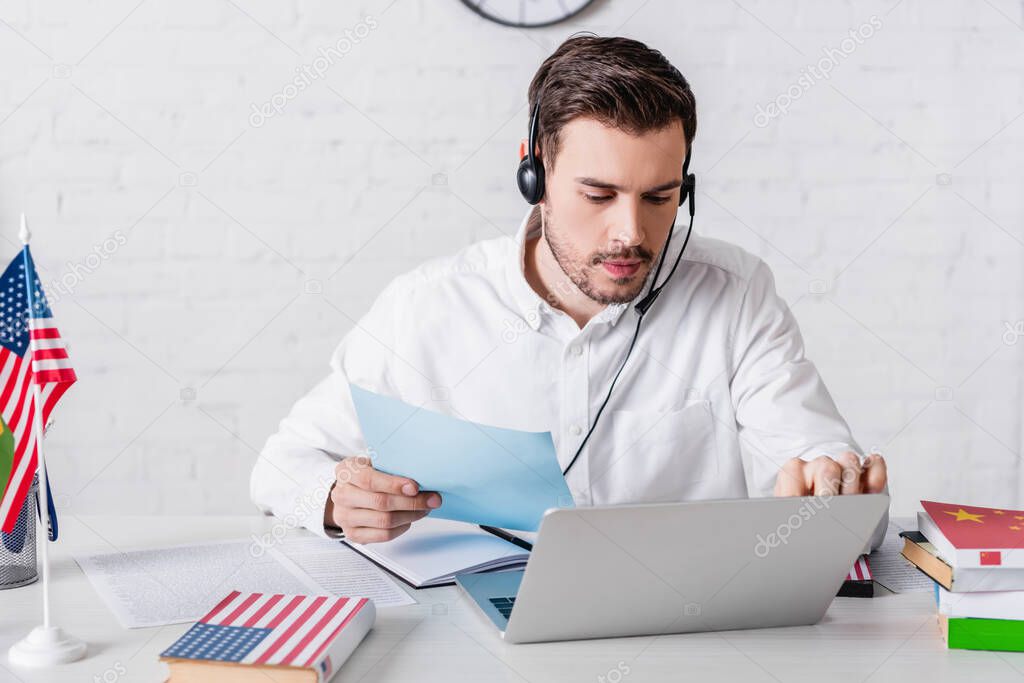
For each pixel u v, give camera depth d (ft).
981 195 7.21
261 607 2.99
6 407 3.21
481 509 3.60
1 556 3.34
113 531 4.11
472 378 4.68
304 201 7.01
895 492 7.44
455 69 6.94
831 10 7.00
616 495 4.62
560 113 3.79
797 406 4.45
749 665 2.79
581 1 6.88
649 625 3.00
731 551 2.85
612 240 3.84
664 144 3.72
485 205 7.06
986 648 2.92
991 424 7.39
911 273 7.25
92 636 2.94
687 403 4.64
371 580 3.48
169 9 6.86
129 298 7.04
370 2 6.89
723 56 7.00
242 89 6.93
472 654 2.85
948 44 7.09
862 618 3.19
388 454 3.56
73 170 6.93
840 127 7.10
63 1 6.82
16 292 3.20
